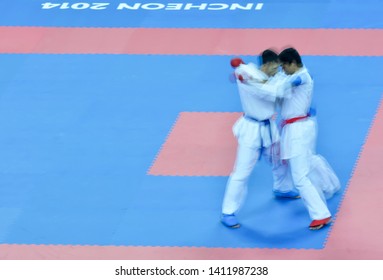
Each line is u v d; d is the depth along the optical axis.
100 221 19.70
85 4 30.73
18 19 29.78
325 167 19.58
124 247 18.84
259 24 28.59
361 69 25.53
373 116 23.22
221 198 20.23
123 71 26.25
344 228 18.95
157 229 19.34
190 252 18.58
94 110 24.25
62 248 18.89
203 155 21.86
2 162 22.09
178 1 30.66
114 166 21.66
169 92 24.94
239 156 18.88
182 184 20.80
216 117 23.53
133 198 20.42
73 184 21.08
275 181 19.94
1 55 27.44
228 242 18.83
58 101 24.80
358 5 29.39
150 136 22.86
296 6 29.61
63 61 26.98
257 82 17.98
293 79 18.00
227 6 30.00
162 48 27.45
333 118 23.22
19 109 24.48
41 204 20.38
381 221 19.12
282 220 19.42
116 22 29.30
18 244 19.08
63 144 22.73
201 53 27.02
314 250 18.38
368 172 20.86
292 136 18.48
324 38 27.41
